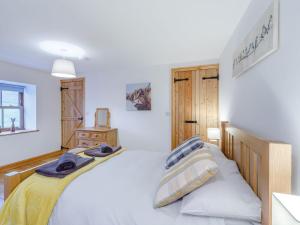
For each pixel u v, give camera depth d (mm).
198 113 3275
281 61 955
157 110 3557
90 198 1157
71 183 1332
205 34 2123
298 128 821
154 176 1549
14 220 1170
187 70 3316
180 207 1082
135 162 1910
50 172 1420
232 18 1754
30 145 3680
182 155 1666
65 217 1114
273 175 826
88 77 4137
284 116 934
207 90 3201
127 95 3756
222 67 2777
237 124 1845
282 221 614
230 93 2184
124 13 1658
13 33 2047
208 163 1111
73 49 2596
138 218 1011
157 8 1584
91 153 2104
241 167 1423
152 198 1178
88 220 1067
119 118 3879
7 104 3551
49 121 4105
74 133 4301
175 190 1092
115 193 1210
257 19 1317
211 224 922
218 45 2488
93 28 1945
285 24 915
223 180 1124
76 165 1589
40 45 2418
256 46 1260
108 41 2311
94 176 1473
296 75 831
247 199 946
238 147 1531
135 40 2295
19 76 3453
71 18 1734
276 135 1013
